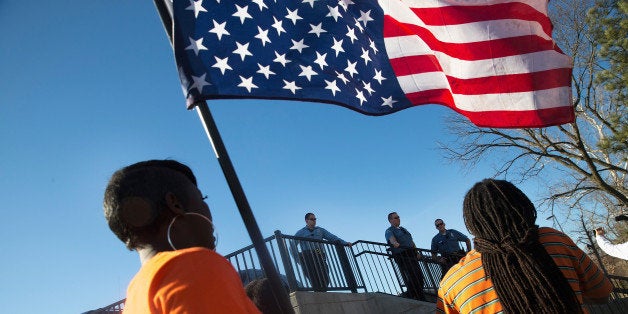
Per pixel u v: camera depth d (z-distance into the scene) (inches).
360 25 157.6
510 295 82.4
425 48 160.9
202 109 120.3
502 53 157.1
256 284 102.3
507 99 155.4
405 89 158.1
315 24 147.3
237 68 130.0
